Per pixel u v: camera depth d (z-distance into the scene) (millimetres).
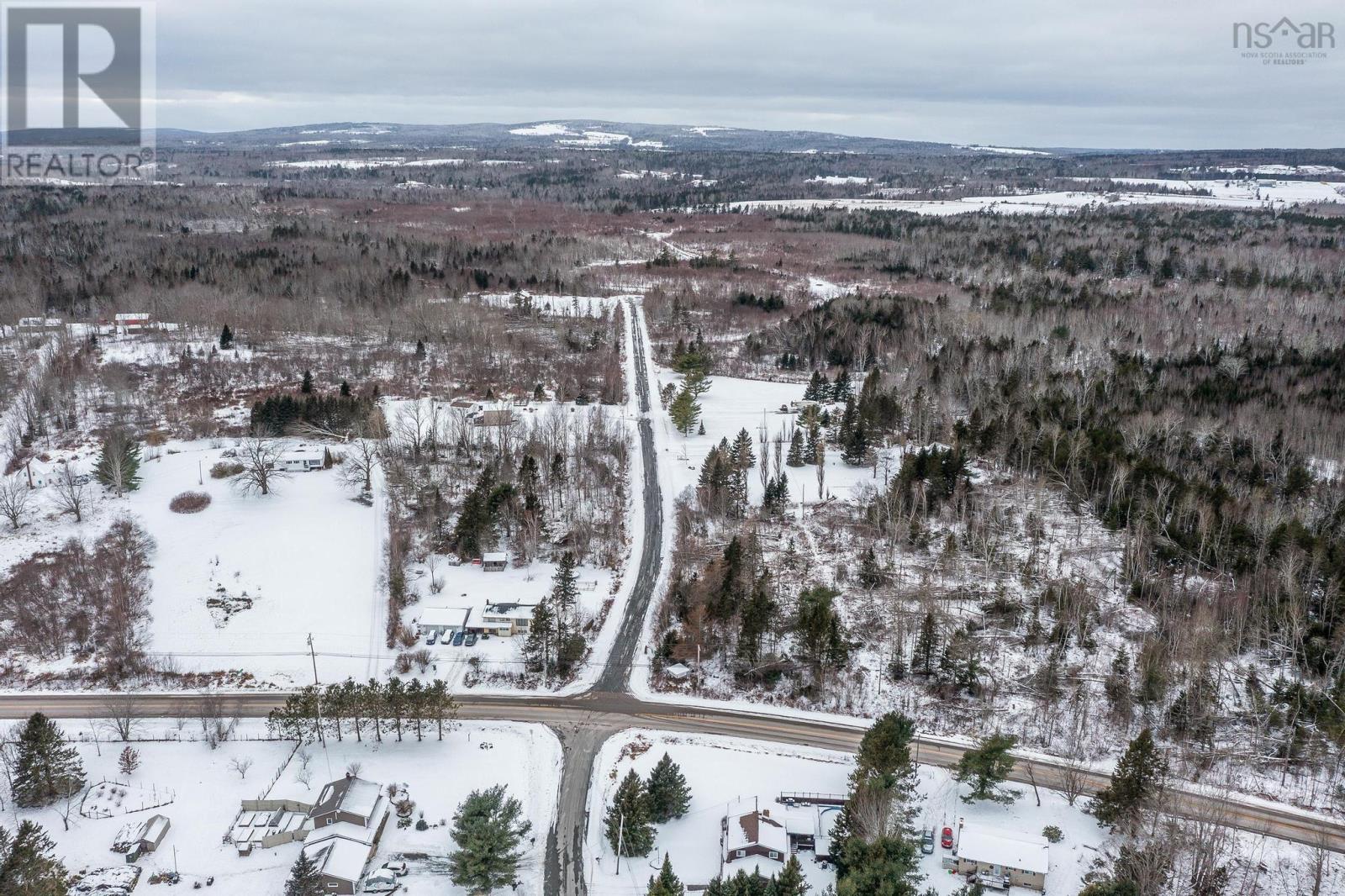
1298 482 127375
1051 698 95438
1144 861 70125
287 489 139750
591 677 100375
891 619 108188
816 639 96875
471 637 106250
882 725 81250
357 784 80688
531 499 126562
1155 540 115625
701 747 89438
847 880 64812
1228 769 85562
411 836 77500
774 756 88312
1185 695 90875
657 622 110125
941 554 121812
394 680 89062
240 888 71938
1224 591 107500
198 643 104688
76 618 106500
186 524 128375
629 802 75250
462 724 92812
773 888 66188
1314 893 69062
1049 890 72062
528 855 75625
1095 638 104000
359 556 122125
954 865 73625
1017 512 132000
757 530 129625
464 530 121438
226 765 86188
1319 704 88375
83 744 88688
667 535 131625
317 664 101938
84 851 75000
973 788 82812
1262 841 76750
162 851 75250
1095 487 132000
